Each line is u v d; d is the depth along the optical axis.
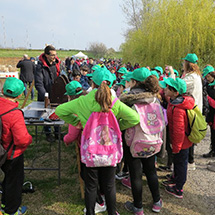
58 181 3.29
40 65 4.48
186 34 9.44
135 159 2.51
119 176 3.50
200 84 3.62
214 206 2.96
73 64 13.00
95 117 2.09
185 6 10.01
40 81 4.46
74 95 3.36
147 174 2.69
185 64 3.72
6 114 2.19
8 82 2.31
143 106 2.40
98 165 2.09
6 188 2.44
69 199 2.99
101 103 2.00
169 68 4.32
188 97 2.68
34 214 2.70
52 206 2.85
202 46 9.26
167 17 10.30
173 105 2.67
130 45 14.63
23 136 2.28
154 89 2.44
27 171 3.68
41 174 3.62
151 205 2.92
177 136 2.66
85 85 6.04
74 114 2.43
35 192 3.13
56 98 4.11
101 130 2.12
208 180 3.61
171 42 9.76
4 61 26.77
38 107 3.86
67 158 4.19
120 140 2.17
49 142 4.88
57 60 4.68
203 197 3.15
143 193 3.18
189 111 2.67
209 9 9.93
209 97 4.08
